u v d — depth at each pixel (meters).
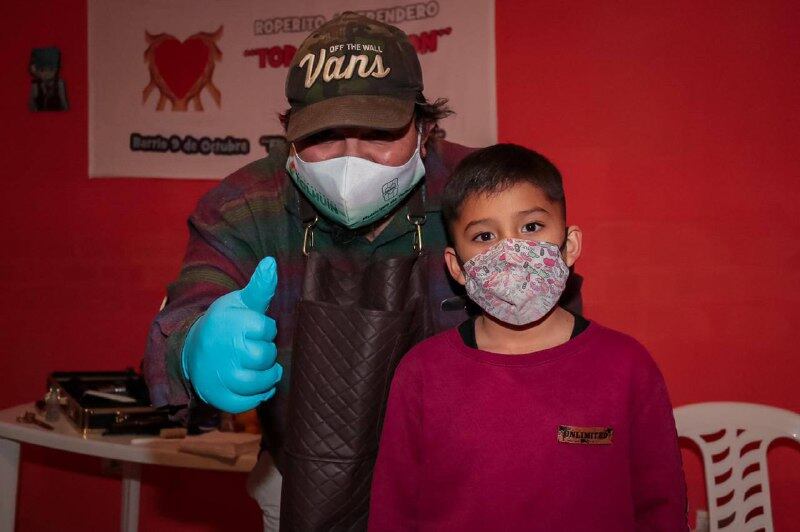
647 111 2.47
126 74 2.95
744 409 1.99
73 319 3.04
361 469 1.15
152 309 2.97
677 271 2.48
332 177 1.20
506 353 1.16
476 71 2.59
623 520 1.06
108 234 3.00
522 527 1.05
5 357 3.10
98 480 3.04
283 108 2.82
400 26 2.67
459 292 1.31
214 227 1.32
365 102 1.16
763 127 2.39
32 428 2.18
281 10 2.80
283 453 1.27
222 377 0.97
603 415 1.07
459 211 1.17
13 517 2.30
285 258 1.33
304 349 1.16
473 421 1.10
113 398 2.24
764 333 2.42
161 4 2.91
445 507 1.10
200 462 1.96
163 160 2.94
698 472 2.50
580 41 2.52
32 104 3.04
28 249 3.07
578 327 1.17
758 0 2.37
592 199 2.53
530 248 1.11
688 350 2.48
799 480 2.41
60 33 3.01
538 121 2.56
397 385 1.15
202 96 2.89
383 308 1.21
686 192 2.46
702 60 2.43
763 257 2.40
